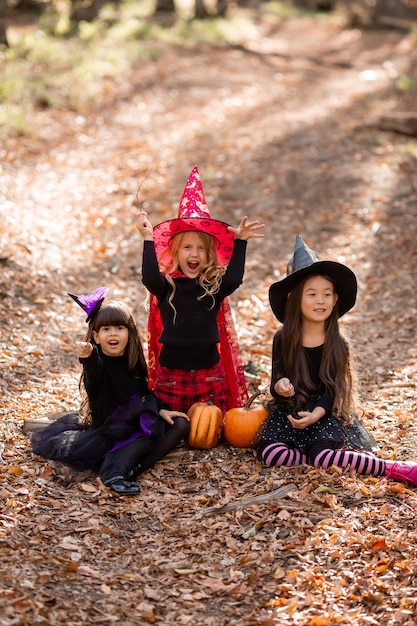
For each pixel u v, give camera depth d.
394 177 10.64
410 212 9.69
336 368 4.66
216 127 13.11
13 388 5.49
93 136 12.31
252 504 4.16
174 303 4.79
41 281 7.51
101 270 8.28
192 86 15.42
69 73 14.40
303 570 3.66
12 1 19.50
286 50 20.52
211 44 19.34
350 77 17.52
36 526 3.93
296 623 3.33
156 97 14.48
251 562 3.73
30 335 6.46
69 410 5.24
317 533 3.88
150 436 4.52
